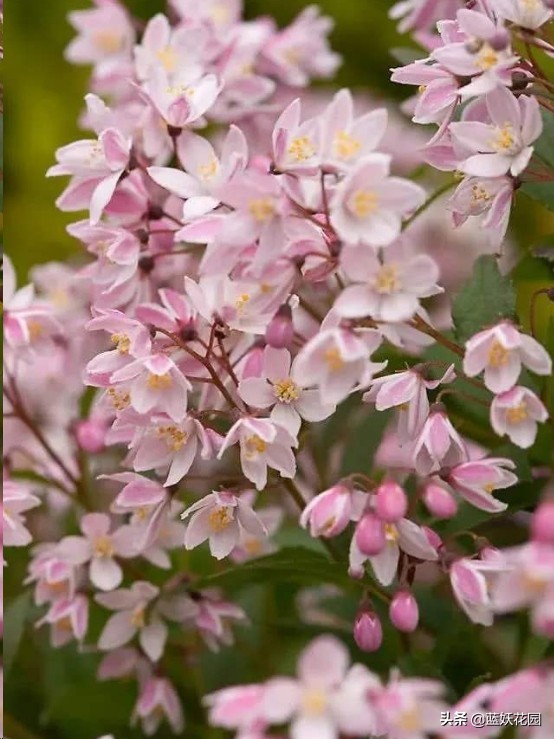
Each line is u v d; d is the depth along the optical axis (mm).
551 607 505
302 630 664
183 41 683
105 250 619
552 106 602
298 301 602
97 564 637
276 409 580
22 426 689
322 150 555
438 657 623
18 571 679
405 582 573
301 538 670
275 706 517
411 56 694
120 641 640
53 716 662
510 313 606
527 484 618
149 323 587
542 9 588
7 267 662
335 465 663
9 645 650
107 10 747
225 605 639
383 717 523
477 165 585
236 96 708
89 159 613
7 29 812
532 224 741
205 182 598
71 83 817
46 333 661
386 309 551
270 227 553
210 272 560
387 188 548
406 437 592
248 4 854
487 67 583
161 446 588
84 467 668
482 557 577
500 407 568
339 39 868
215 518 586
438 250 744
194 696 668
